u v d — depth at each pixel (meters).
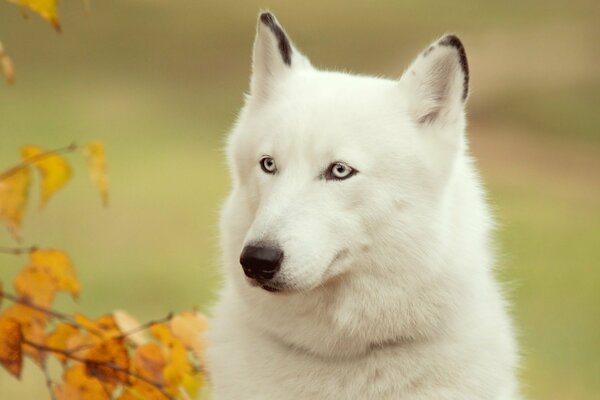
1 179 7.91
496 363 8.92
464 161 9.38
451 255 8.73
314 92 8.88
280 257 8.14
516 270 23.36
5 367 7.76
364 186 8.48
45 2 7.77
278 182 8.51
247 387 8.85
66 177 8.09
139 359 8.57
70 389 8.39
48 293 8.08
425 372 8.70
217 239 9.73
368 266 8.60
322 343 8.77
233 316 9.21
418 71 8.84
